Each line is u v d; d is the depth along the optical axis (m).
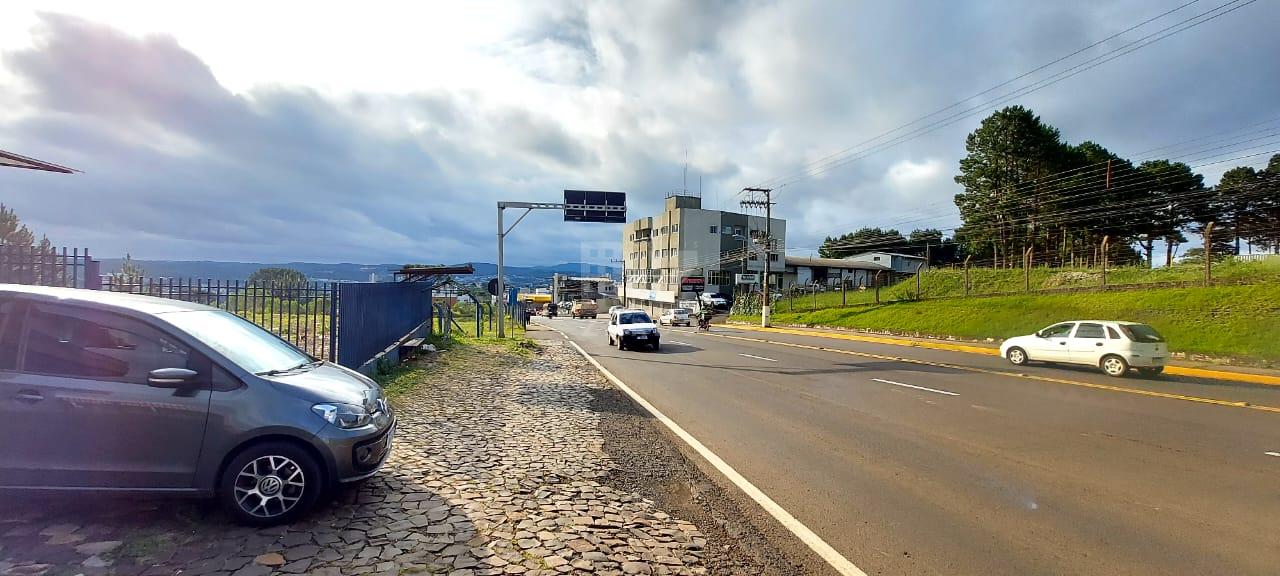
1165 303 24.11
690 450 7.58
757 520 5.10
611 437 8.09
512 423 8.54
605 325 48.88
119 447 4.26
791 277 78.94
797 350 23.36
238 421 4.38
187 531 4.25
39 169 8.48
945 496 5.76
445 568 3.84
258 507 4.39
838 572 4.11
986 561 4.29
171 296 8.38
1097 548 4.53
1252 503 5.55
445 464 6.17
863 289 47.12
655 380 14.40
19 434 4.17
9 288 4.46
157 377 4.27
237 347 4.95
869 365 17.84
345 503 4.90
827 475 6.45
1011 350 18.48
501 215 26.12
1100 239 55.81
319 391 4.75
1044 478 6.35
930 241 84.56
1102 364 15.81
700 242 74.88
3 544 3.92
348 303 10.48
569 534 4.51
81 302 4.48
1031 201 53.12
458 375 13.16
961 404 11.02
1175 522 5.07
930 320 31.66
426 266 28.09
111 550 3.90
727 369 16.80
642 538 4.55
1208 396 12.11
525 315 42.69
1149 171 51.38
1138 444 7.89
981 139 56.75
